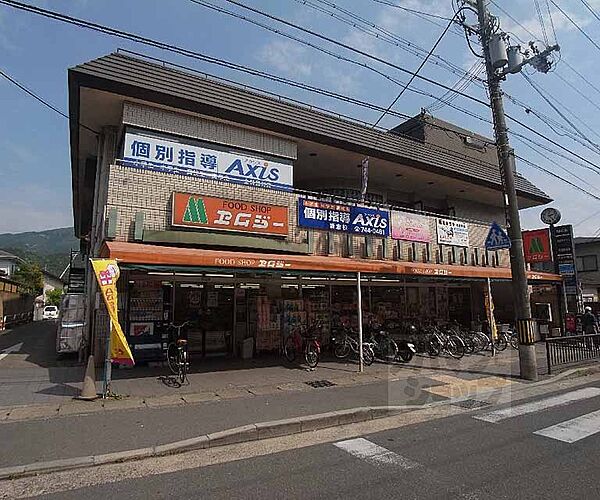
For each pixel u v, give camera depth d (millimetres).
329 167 16359
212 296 12938
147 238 9938
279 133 13117
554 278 17891
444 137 19984
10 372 10492
